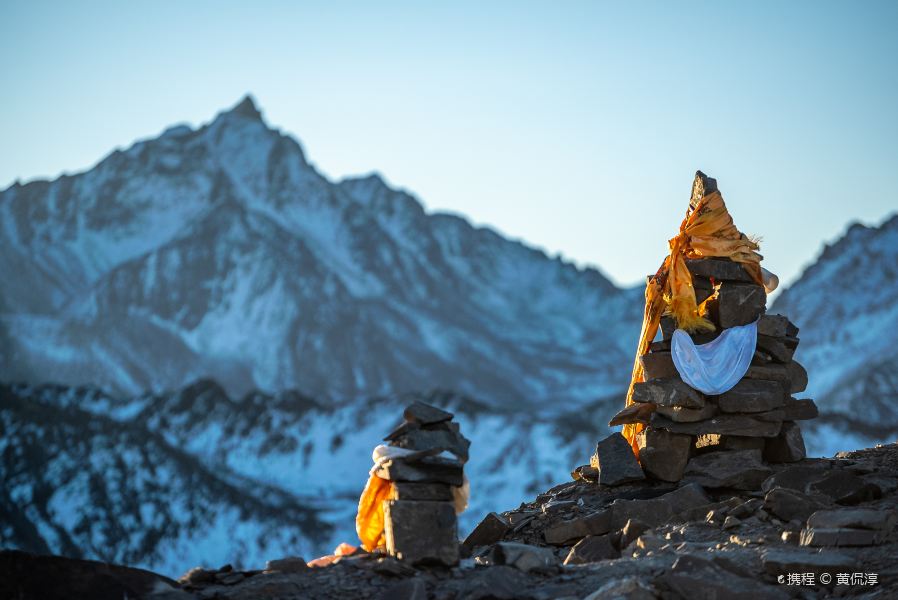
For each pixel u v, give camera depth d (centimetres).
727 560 1307
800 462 1950
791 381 1969
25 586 1241
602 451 1967
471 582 1318
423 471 1406
